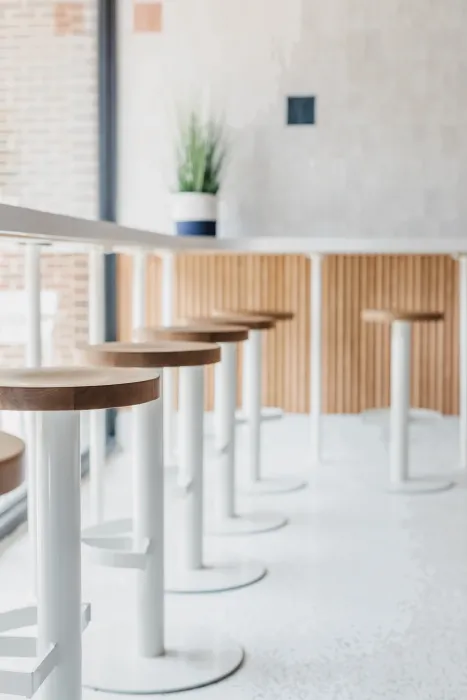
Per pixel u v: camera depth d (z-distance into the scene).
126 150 4.84
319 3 4.76
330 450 4.29
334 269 4.94
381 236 4.84
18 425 3.28
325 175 4.83
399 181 4.82
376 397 5.00
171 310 3.83
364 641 1.99
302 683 1.78
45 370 1.42
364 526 2.95
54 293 4.34
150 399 1.33
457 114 4.79
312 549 2.69
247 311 4.02
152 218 4.85
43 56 4.23
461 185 4.81
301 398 5.00
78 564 1.35
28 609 1.39
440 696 1.71
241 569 2.48
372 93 4.79
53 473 1.32
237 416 3.86
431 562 2.57
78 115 4.53
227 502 3.01
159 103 4.81
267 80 4.80
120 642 1.96
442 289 4.93
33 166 4.13
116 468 3.86
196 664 1.85
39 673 1.23
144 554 1.81
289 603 2.23
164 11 4.78
